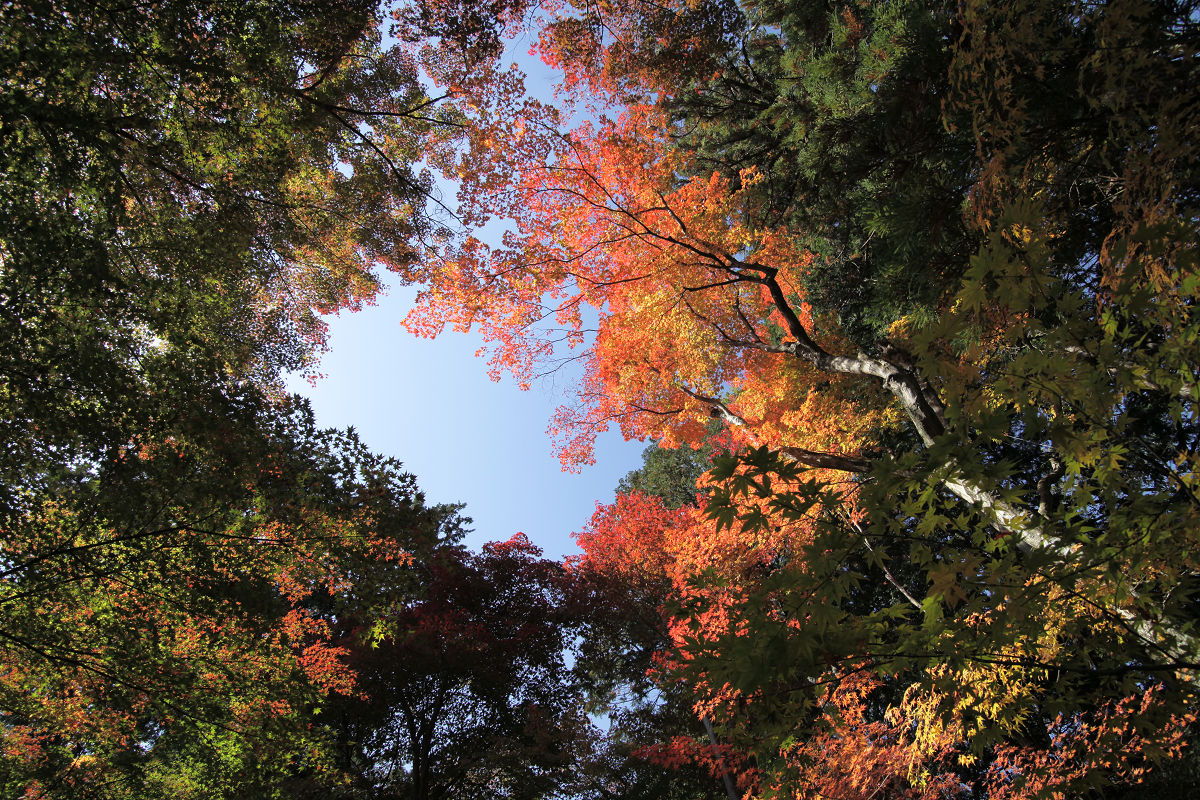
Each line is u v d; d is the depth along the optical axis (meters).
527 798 14.90
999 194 4.16
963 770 9.48
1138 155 3.21
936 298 5.69
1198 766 6.46
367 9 7.14
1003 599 1.93
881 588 12.16
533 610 18.67
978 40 3.81
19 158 4.64
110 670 6.35
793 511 2.04
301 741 7.38
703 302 9.32
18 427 4.88
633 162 8.20
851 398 11.02
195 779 7.41
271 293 9.55
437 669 15.27
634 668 19.25
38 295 4.68
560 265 8.70
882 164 6.20
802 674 2.04
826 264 11.78
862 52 6.00
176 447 5.61
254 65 6.24
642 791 15.26
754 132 11.05
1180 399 2.06
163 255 6.54
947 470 1.88
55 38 4.80
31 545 5.42
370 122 8.95
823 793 7.39
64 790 6.81
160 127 6.19
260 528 6.42
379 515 6.63
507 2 7.95
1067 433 2.01
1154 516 1.85
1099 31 3.23
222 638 6.66
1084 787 2.57
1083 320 2.05
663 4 8.85
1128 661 2.20
